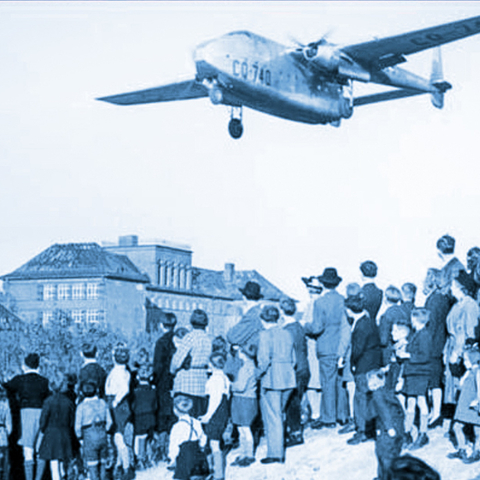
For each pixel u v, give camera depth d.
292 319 11.77
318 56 23.75
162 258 101.38
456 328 10.15
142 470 12.01
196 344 10.98
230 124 23.05
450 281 10.92
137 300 90.38
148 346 66.19
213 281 116.12
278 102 23.33
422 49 26.38
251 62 21.94
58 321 53.16
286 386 10.73
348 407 12.12
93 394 11.09
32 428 11.22
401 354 10.48
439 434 10.82
